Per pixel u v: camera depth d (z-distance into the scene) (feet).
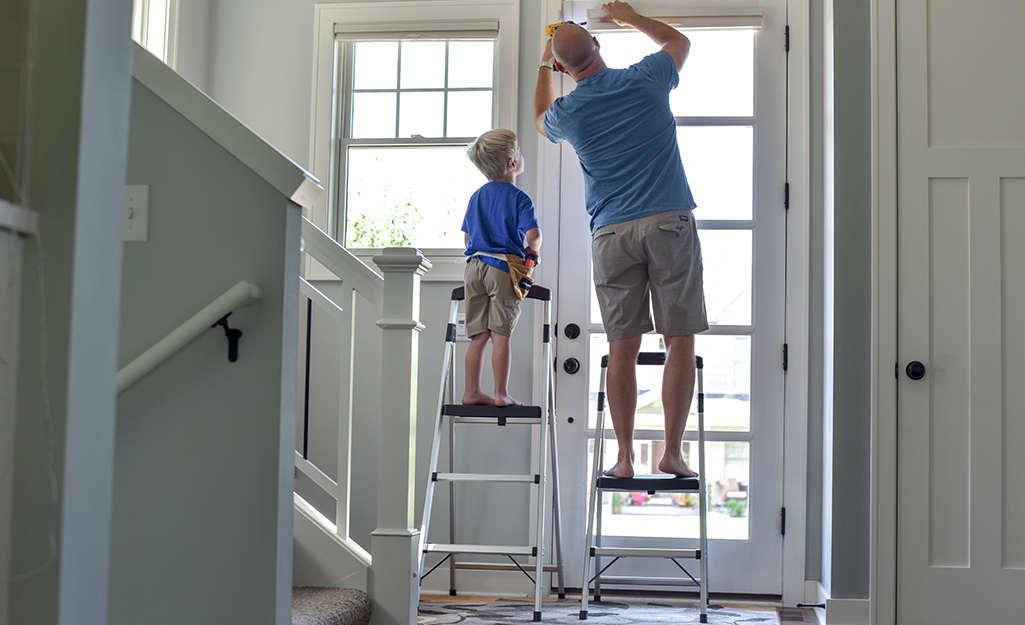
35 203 3.44
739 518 11.60
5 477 3.36
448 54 12.64
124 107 3.77
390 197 12.61
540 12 12.33
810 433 11.46
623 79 10.12
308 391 11.56
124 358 6.23
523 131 12.23
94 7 3.56
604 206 10.39
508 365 10.41
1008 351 10.18
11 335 3.40
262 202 6.21
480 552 9.75
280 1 12.83
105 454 3.59
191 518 6.03
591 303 12.02
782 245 11.76
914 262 10.39
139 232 6.32
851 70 10.94
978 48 10.53
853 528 10.48
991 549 9.98
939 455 10.16
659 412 11.85
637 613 10.40
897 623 10.02
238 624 5.91
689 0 12.01
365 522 11.84
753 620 10.22
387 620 8.26
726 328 11.75
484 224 10.66
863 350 10.67
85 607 3.45
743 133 11.99
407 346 8.52
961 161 10.41
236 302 5.90
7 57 3.51
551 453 11.48
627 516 11.76
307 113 12.66
